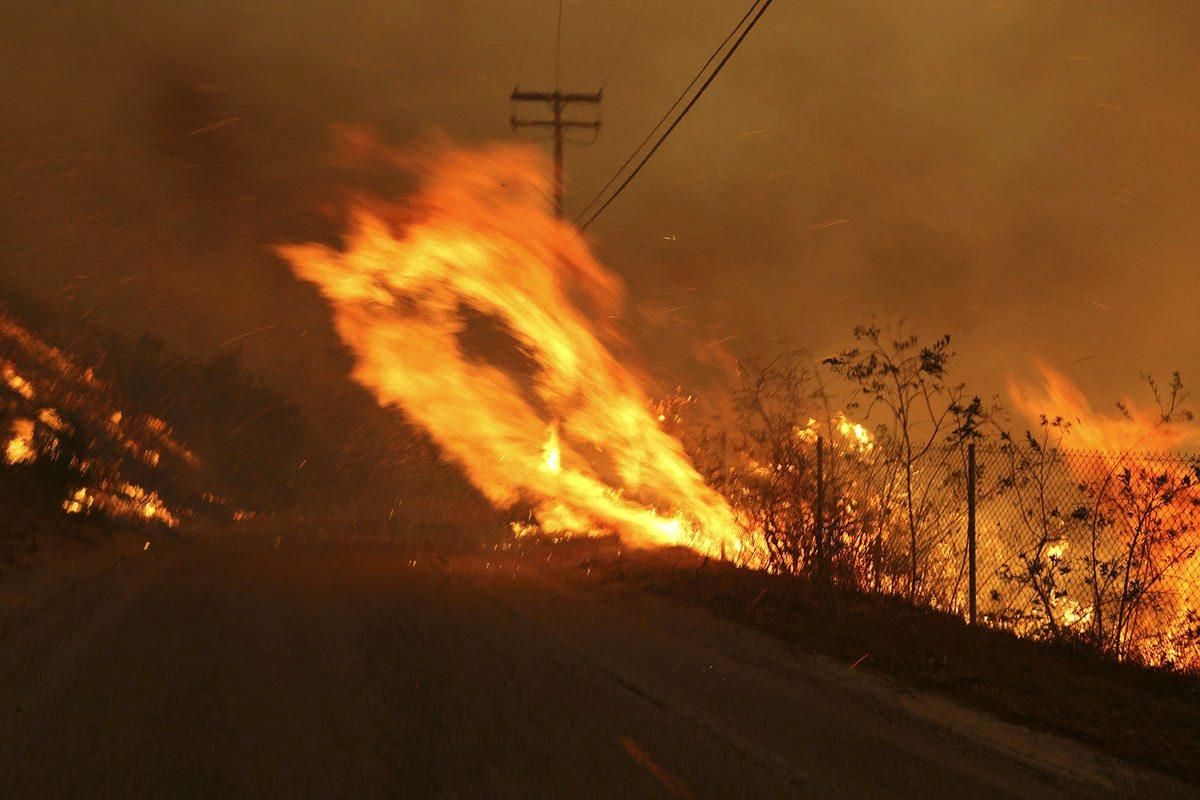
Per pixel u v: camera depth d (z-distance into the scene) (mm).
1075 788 6266
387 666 8367
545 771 5965
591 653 9219
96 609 10477
